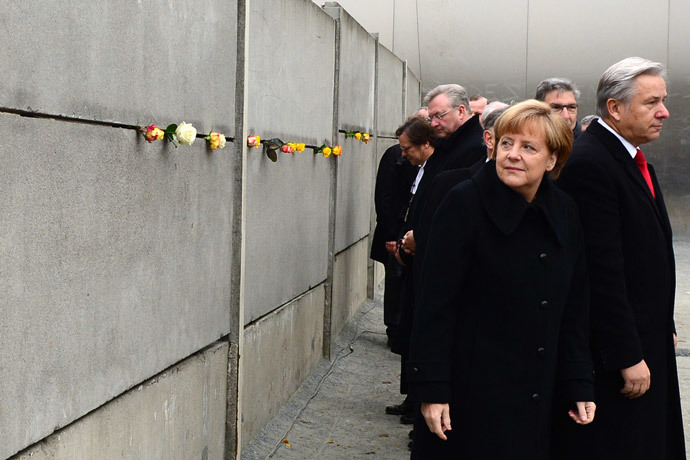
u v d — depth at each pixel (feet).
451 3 58.49
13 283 7.45
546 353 9.73
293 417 17.63
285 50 17.07
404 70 40.24
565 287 9.90
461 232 9.63
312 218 20.17
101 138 8.96
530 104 9.71
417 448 9.93
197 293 12.11
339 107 22.67
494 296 9.63
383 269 36.58
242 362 13.98
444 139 16.72
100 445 9.24
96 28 8.75
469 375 9.63
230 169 13.41
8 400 7.43
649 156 57.93
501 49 58.23
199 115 11.91
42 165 7.83
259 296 15.66
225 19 12.91
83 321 8.73
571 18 57.41
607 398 10.96
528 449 9.59
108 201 9.20
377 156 32.22
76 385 8.64
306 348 20.20
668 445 11.51
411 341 9.71
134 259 9.91
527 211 9.78
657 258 11.16
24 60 7.45
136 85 9.78
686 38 56.49
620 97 11.11
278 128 16.69
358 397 19.84
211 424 13.07
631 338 10.73
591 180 10.87
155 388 10.74
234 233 13.65
